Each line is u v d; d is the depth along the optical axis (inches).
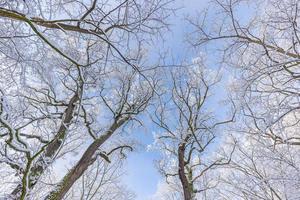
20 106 259.9
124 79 483.5
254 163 340.8
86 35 266.1
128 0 243.8
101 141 443.8
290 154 307.9
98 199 651.5
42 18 212.5
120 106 516.4
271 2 267.7
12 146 177.8
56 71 280.7
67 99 455.2
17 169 229.9
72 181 381.7
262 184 320.5
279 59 279.7
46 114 260.5
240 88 279.7
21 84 257.9
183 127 532.4
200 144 511.2
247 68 275.9
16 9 214.1
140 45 265.4
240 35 290.8
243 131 331.9
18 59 247.1
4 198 269.6
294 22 252.1
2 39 244.4
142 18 249.8
